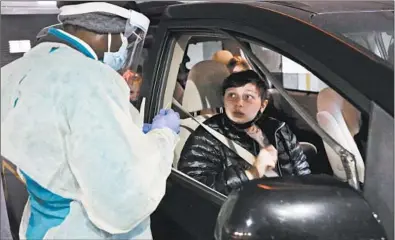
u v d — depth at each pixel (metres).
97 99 1.51
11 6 3.96
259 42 1.73
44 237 1.66
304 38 1.62
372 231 1.30
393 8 1.99
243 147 2.06
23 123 1.53
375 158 1.41
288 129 2.00
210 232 1.77
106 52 1.75
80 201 1.63
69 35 1.70
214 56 2.17
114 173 1.47
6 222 3.02
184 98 2.22
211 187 1.93
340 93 1.50
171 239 1.98
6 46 3.85
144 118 2.16
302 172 1.91
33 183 1.66
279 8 1.80
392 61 1.59
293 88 1.79
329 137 1.62
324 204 1.31
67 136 1.51
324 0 2.04
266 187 1.35
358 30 1.74
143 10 2.40
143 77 2.24
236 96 2.04
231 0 2.09
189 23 2.04
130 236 1.70
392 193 1.38
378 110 1.42
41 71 1.56
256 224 1.29
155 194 1.55
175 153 2.16
